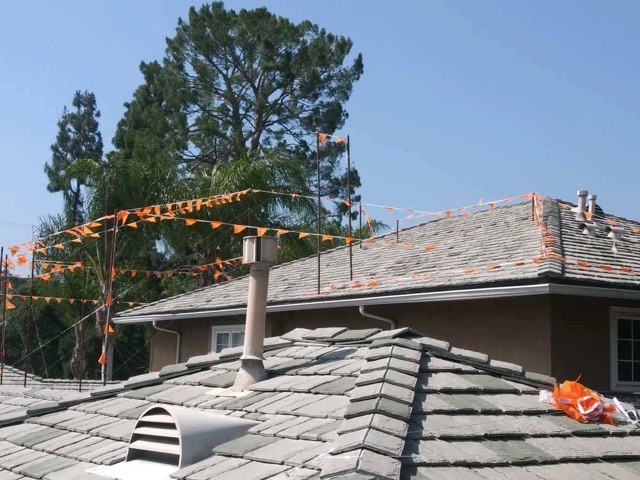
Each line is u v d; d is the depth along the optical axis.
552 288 10.40
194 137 36.03
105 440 7.72
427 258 14.52
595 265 11.87
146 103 38.62
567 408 7.20
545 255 11.77
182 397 8.34
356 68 37.19
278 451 6.05
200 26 35.78
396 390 6.45
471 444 6.06
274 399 7.38
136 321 18.92
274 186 26.67
